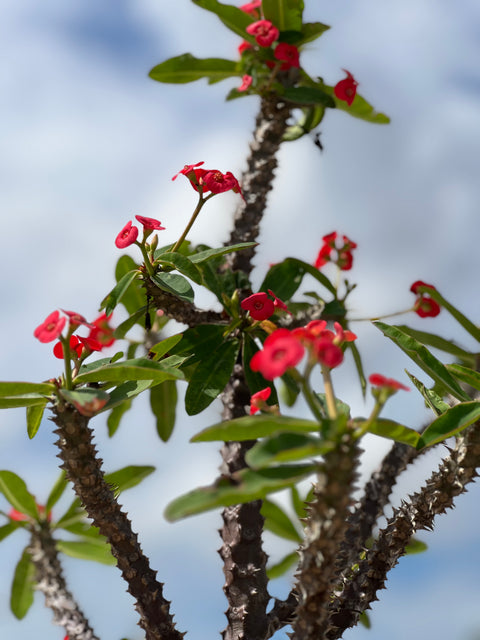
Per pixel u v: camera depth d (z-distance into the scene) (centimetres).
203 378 322
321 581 214
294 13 402
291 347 190
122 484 362
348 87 404
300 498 388
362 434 195
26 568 404
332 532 204
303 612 221
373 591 286
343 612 282
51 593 351
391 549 285
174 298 321
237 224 386
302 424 193
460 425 237
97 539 389
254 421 192
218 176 322
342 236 406
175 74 415
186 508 174
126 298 396
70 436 273
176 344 326
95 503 280
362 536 333
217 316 340
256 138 401
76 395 257
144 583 284
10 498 378
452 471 273
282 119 398
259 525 314
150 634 283
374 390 192
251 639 296
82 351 288
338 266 403
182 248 372
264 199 391
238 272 365
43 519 385
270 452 183
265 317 312
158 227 304
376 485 345
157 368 263
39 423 293
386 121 457
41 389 269
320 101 393
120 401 276
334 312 379
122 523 286
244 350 330
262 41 382
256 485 179
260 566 309
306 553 213
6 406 271
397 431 221
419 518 279
